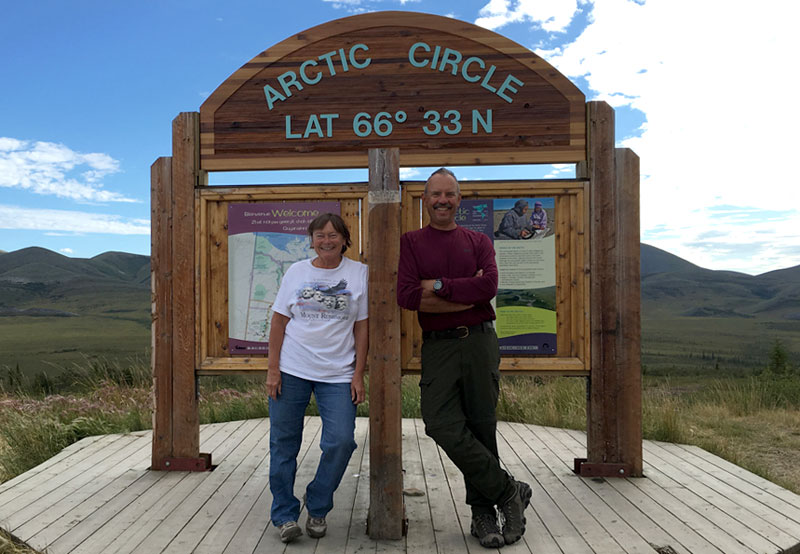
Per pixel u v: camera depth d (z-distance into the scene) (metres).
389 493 3.19
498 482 3.00
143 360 8.47
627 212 4.33
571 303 4.35
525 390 7.80
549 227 4.36
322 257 3.14
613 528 3.31
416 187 4.27
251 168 4.48
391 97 4.42
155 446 4.48
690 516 3.49
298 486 4.17
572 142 4.38
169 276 4.49
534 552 2.99
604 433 4.34
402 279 3.05
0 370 7.99
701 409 8.30
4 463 5.09
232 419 6.64
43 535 3.19
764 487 4.06
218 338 4.47
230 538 3.17
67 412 6.52
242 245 4.45
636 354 4.32
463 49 4.40
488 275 2.94
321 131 4.44
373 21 4.43
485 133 4.39
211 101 4.50
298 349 3.10
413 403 7.01
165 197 4.50
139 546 3.05
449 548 3.05
